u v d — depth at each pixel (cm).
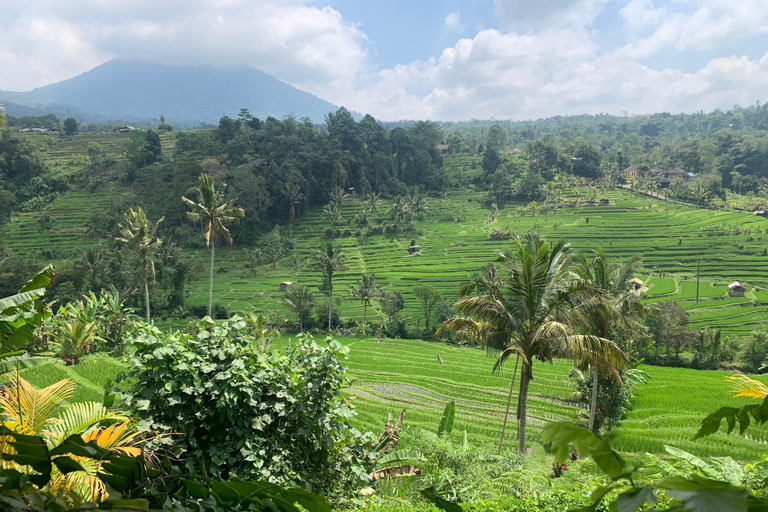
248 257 9600
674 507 117
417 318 7356
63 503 197
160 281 7062
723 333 6397
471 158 16375
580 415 3406
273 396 884
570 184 14125
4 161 11081
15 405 593
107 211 10544
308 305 6569
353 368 4859
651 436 2734
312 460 906
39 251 8806
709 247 9588
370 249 10650
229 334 908
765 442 2531
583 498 846
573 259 1892
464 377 4550
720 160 15738
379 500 952
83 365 3172
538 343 1697
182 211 10694
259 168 11750
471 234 11250
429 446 1355
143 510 186
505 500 893
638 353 5553
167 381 789
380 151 14200
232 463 800
